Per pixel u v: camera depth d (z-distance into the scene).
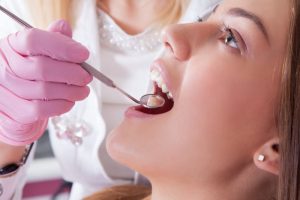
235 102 0.87
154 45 1.24
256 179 0.93
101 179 1.30
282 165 0.84
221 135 0.88
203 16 1.15
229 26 0.89
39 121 0.92
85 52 0.82
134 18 1.24
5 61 0.81
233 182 0.92
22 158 1.06
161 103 0.95
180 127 0.88
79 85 0.83
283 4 0.85
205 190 0.92
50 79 0.80
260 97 0.87
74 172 1.31
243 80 0.87
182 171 0.90
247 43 0.87
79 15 1.23
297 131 0.82
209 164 0.89
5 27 1.22
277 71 0.86
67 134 1.24
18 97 0.82
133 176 1.31
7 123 0.86
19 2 1.25
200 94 0.88
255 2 0.87
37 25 1.24
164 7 1.23
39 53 0.79
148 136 0.90
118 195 1.14
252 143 0.89
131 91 1.24
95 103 1.19
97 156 1.24
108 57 1.24
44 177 1.70
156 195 0.95
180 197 0.93
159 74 0.93
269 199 0.95
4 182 1.06
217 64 0.88
